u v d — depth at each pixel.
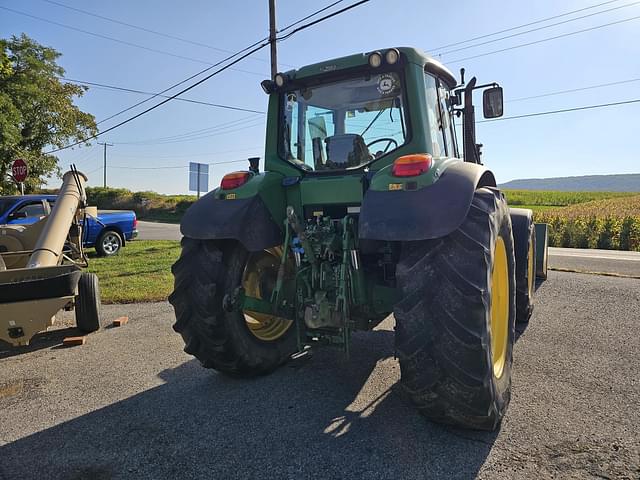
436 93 3.40
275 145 3.49
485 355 2.27
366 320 3.10
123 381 3.45
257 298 3.34
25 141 23.45
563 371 3.38
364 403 2.96
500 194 2.93
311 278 3.02
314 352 3.93
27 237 6.53
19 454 2.47
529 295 4.60
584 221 14.98
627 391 3.02
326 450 2.41
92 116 25.94
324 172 3.25
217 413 2.87
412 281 2.38
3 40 15.70
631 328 4.38
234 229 2.99
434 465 2.24
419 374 2.36
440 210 2.36
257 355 3.36
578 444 2.39
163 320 5.17
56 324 5.13
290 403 2.99
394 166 2.59
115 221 11.26
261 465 2.29
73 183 5.74
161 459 2.38
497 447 2.38
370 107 3.17
